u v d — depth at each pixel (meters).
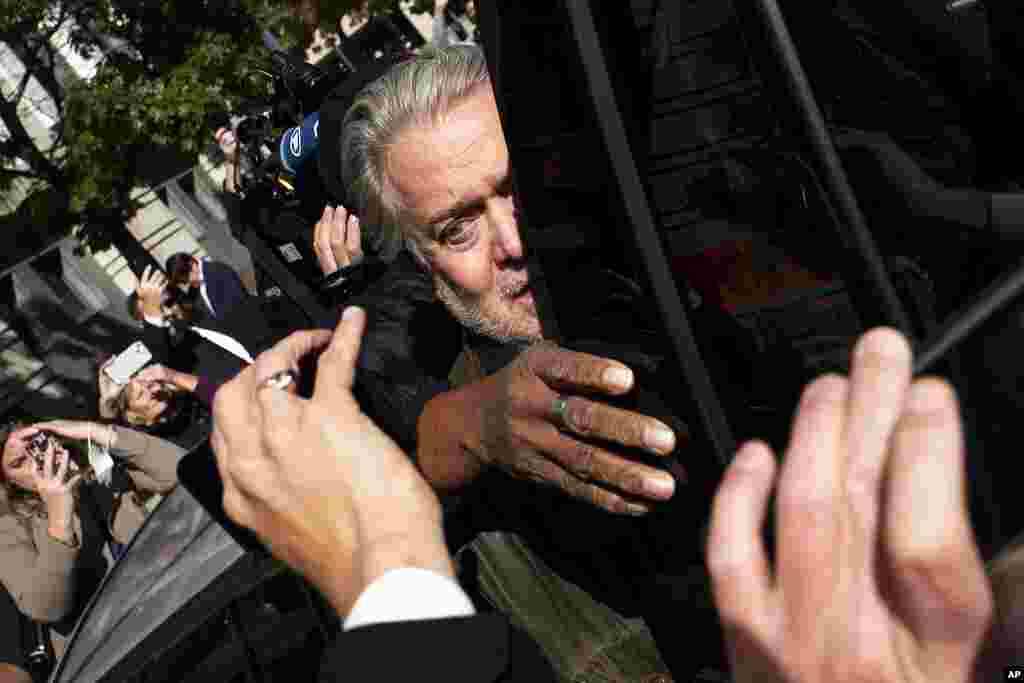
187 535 1.88
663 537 1.11
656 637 1.17
